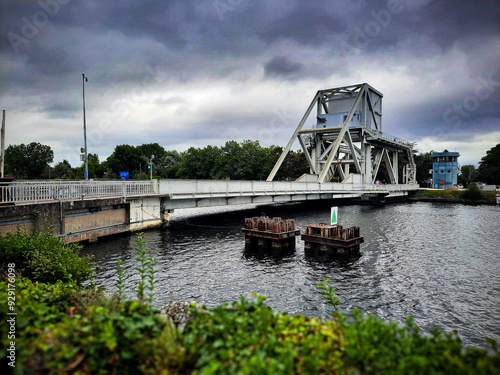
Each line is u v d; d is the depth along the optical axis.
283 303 11.66
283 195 37.53
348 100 58.31
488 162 102.69
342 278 14.62
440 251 20.11
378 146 62.91
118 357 3.71
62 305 5.64
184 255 18.36
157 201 26.09
